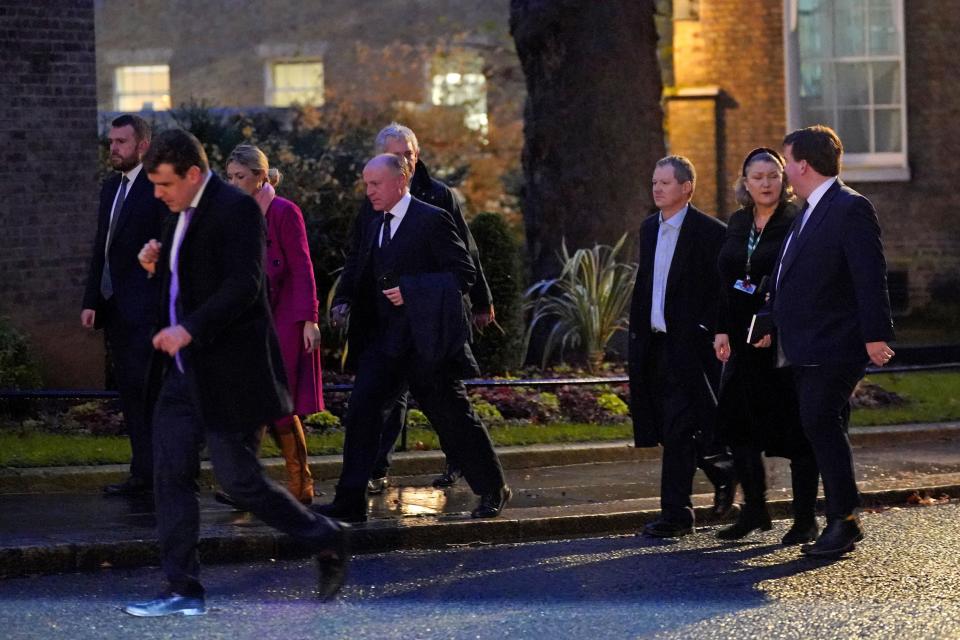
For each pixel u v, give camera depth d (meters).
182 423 8.95
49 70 17.73
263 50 36.81
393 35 35.34
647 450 15.70
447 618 9.09
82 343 18.09
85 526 11.25
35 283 17.70
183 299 8.91
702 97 28.81
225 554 10.79
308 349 12.23
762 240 11.36
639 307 11.80
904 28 28.70
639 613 9.23
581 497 13.13
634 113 20.56
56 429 15.38
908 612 9.18
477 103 34.41
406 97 34.66
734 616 9.13
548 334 20.20
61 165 17.88
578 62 20.42
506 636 8.66
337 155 23.17
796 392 11.11
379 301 11.60
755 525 11.69
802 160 10.88
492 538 11.75
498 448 15.15
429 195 12.92
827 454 10.84
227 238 8.83
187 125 24.33
